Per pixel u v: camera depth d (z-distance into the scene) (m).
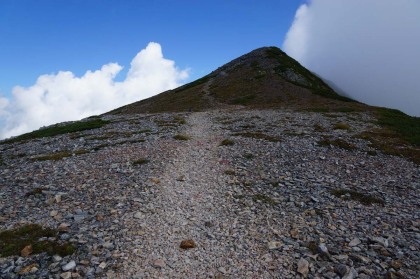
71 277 11.02
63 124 57.97
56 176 21.42
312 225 15.04
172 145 30.25
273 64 114.94
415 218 15.66
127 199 17.52
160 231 14.34
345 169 23.47
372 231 14.35
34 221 14.92
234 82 105.12
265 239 13.88
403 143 33.53
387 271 11.45
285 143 30.64
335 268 11.65
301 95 86.62
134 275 11.30
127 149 28.77
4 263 11.65
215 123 46.91
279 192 19.09
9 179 21.30
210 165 24.11
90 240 13.29
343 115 53.75
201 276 11.45
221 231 14.56
